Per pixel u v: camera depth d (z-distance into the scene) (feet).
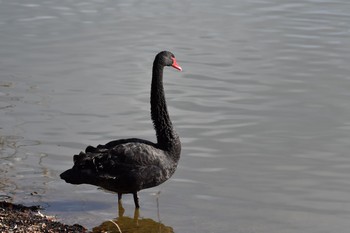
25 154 44.09
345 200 38.93
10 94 54.65
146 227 35.70
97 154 36.65
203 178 41.57
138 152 36.96
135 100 53.98
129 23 75.36
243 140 47.01
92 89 56.18
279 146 46.03
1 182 40.22
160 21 76.07
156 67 39.86
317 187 40.55
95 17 77.87
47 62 62.90
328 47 66.74
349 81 57.77
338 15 77.97
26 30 72.64
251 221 36.32
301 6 82.43
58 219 36.14
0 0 85.30
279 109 52.29
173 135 38.50
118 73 60.13
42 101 53.26
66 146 45.57
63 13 79.71
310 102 53.47
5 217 35.17
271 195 39.47
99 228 35.29
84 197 39.47
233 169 42.78
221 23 75.41
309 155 44.70
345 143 46.34
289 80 58.29
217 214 37.19
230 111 51.96
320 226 35.76
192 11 80.43
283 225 35.83
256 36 70.59
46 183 40.63
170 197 39.34
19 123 49.01
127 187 36.99
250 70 60.80
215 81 58.18
